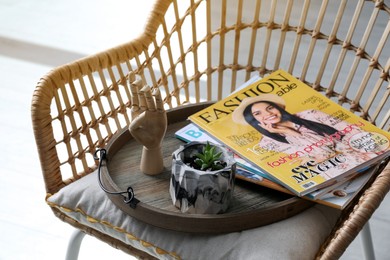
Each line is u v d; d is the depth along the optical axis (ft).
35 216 5.22
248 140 3.35
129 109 3.90
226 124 3.46
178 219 2.95
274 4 4.00
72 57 7.48
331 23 8.11
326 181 3.09
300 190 3.03
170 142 3.56
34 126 3.37
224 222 2.96
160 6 3.94
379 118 6.35
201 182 2.93
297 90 3.68
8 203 5.33
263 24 4.07
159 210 2.98
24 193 5.45
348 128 3.45
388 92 3.73
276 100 3.61
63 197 3.31
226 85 6.87
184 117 3.76
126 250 3.27
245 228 3.00
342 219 3.22
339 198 3.09
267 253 2.89
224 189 2.97
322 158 3.24
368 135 3.41
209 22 4.06
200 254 2.96
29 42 7.73
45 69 7.23
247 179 3.21
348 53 7.51
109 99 3.75
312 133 3.40
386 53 7.56
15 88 6.86
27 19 8.24
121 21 8.29
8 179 5.59
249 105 3.58
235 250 2.93
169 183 3.25
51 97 3.43
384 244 4.94
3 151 5.92
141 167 3.32
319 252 3.03
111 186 3.14
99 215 3.19
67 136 3.55
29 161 5.81
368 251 4.26
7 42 7.70
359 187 3.17
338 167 3.18
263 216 3.00
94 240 5.05
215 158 3.00
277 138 3.36
